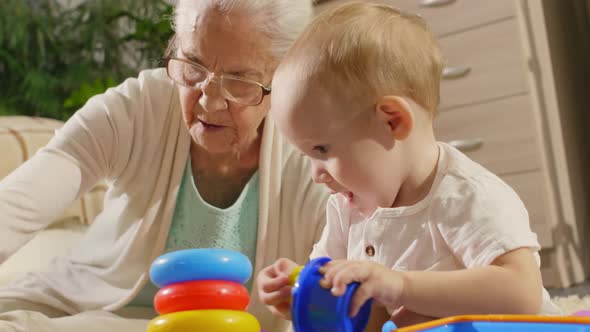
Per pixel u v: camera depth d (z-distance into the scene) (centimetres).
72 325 120
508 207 92
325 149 93
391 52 94
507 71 282
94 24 361
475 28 288
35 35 353
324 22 96
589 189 318
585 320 71
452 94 295
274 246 135
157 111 134
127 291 131
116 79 362
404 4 301
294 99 92
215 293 80
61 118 341
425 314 85
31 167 125
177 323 77
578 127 314
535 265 88
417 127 96
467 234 91
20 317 118
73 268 140
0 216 117
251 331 80
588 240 307
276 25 116
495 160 287
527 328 73
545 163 280
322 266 80
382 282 79
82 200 232
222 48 114
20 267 186
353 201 99
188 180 134
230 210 134
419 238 96
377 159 93
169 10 332
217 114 118
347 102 91
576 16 328
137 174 134
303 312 77
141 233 132
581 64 326
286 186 137
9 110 342
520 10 280
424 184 97
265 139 134
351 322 79
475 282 84
